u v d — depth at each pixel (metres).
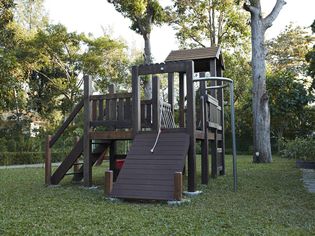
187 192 5.98
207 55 8.58
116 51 22.59
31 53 20.39
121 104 6.83
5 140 16.97
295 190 6.35
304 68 21.56
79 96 22.16
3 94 13.53
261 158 13.17
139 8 16.23
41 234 3.46
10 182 8.01
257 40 13.46
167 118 7.17
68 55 22.03
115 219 4.08
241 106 20.88
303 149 12.89
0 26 17.78
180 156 5.69
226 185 7.05
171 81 7.96
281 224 3.87
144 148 6.04
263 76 13.40
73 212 4.50
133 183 5.42
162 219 4.08
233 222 3.95
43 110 23.23
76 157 7.28
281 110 16.84
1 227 3.73
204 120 7.38
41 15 23.77
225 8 20.23
